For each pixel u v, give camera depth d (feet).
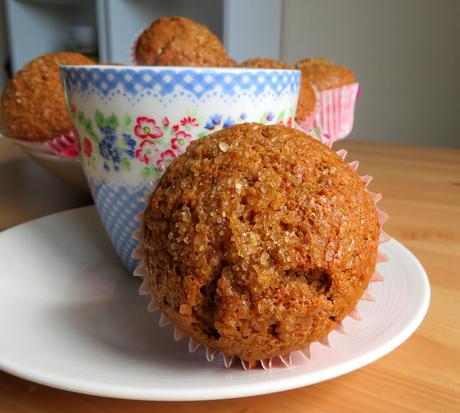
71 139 0.81
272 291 0.37
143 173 0.55
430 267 0.64
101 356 0.42
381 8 2.02
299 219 0.38
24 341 0.43
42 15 2.90
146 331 0.49
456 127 1.97
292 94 0.58
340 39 2.15
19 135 0.85
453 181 1.08
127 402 0.39
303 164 0.40
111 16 2.31
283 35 2.31
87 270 0.63
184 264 0.39
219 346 0.40
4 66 3.06
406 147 1.47
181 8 2.37
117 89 0.52
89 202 0.90
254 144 0.42
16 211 0.85
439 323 0.50
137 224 0.58
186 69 0.51
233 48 2.06
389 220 0.82
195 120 0.52
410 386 0.41
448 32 1.90
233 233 0.38
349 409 0.38
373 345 0.41
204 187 0.40
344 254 0.39
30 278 0.58
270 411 0.38
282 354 0.40
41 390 0.41
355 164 0.52
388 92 2.08
